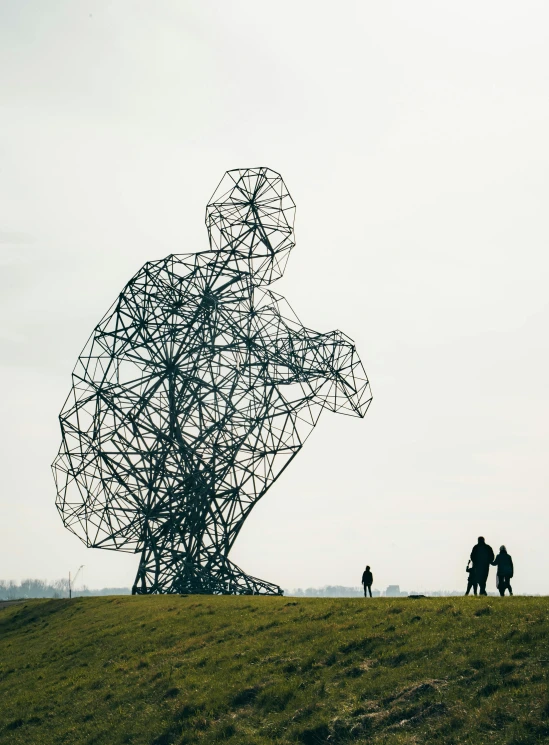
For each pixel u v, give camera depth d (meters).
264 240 62.97
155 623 40.62
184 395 60.88
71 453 59.91
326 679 25.00
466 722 19.73
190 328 60.34
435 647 24.67
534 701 19.53
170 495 62.09
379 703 22.22
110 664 35.44
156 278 60.06
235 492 63.56
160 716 26.73
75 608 54.09
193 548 63.69
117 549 61.91
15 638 50.03
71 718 30.00
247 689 26.11
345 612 32.69
